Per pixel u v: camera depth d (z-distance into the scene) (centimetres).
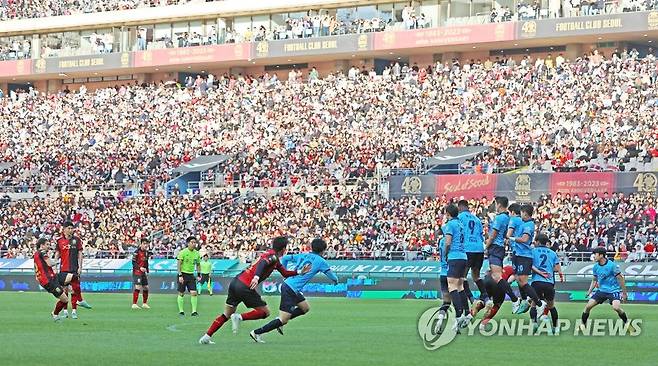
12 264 12912
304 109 16962
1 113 19400
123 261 12238
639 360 4147
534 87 15538
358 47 18112
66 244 6831
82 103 19138
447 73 16775
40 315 7225
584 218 11881
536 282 5541
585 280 9731
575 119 14488
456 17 17538
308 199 13912
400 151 14725
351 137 15700
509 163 13625
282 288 4769
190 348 4525
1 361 3950
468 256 5191
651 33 15988
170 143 17062
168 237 13925
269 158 15562
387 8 18238
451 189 13375
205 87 18650
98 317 7038
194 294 7306
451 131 15075
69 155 17175
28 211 15475
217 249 13175
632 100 14550
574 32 16312
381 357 4166
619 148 13212
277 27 19250
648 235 11269
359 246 12538
